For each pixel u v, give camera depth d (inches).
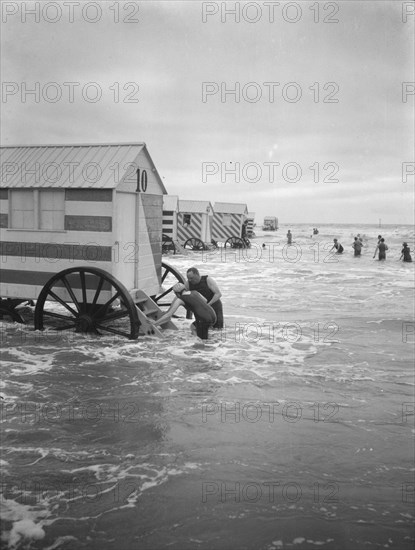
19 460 191.0
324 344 379.2
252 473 184.4
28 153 422.3
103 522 153.3
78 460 191.8
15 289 410.0
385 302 585.0
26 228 402.9
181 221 1469.0
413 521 156.3
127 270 408.5
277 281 778.2
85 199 387.2
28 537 145.8
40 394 262.5
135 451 199.8
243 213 1579.7
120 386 277.0
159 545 143.6
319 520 156.1
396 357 345.1
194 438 212.5
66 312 481.4
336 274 888.3
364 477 182.7
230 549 142.5
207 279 423.5
